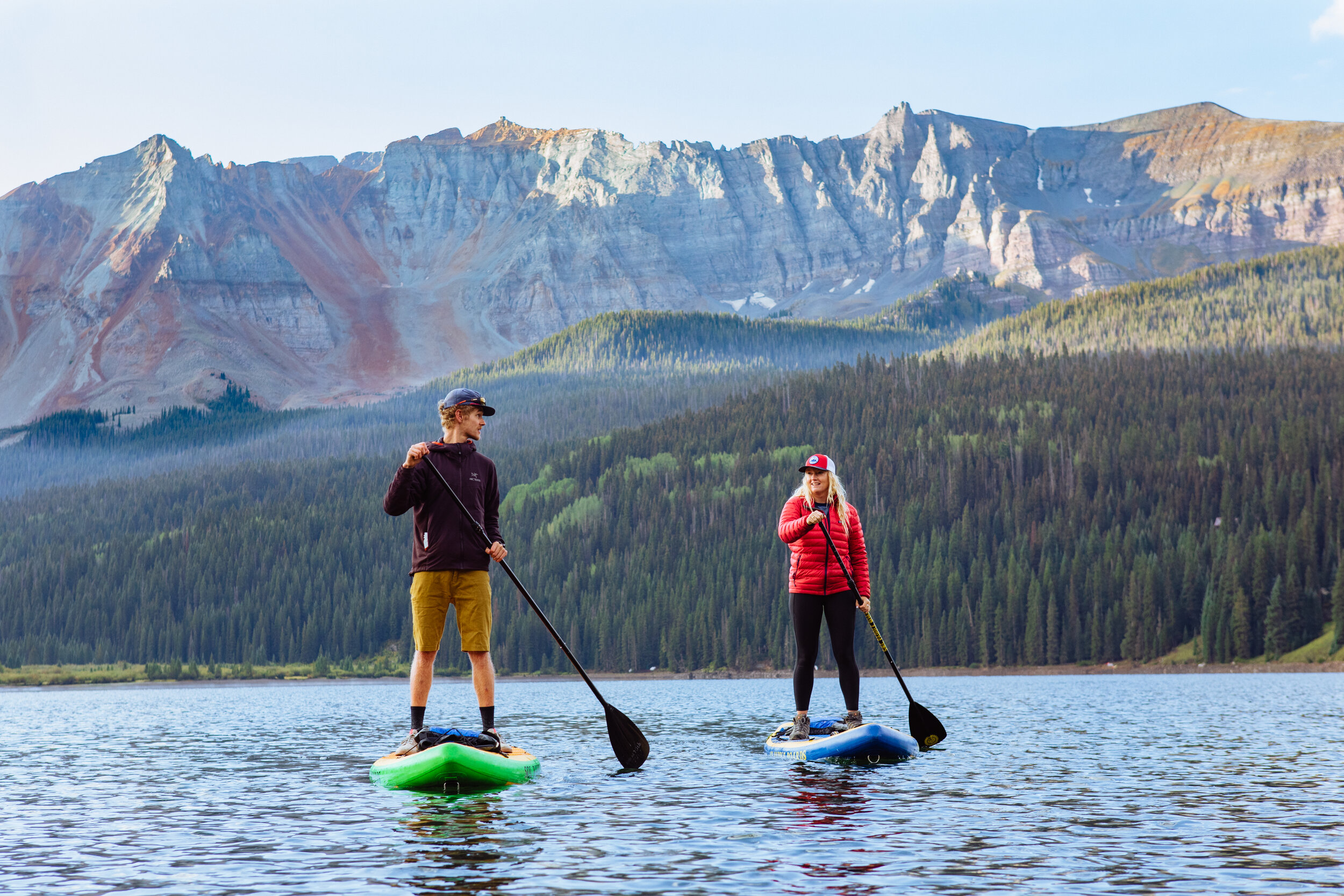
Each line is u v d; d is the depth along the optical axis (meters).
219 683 148.88
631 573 158.50
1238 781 14.29
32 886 8.73
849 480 182.12
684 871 8.90
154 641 173.88
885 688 62.78
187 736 26.77
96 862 9.66
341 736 25.61
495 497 14.27
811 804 12.22
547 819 11.34
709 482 195.50
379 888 8.45
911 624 135.25
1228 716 29.44
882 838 10.24
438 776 13.34
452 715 34.41
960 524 154.62
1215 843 10.03
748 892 8.19
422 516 13.80
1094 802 12.36
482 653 14.06
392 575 181.25
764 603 140.12
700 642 138.88
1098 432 184.12
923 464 184.88
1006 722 26.92
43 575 199.62
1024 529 154.38
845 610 16.42
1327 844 9.95
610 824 11.02
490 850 9.78
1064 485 170.12
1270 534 130.62
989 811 11.80
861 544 16.70
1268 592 124.75
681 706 40.16
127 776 16.86
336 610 171.25
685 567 155.75
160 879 8.91
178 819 12.05
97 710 50.09
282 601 177.12
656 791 13.30
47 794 14.47
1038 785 13.75
